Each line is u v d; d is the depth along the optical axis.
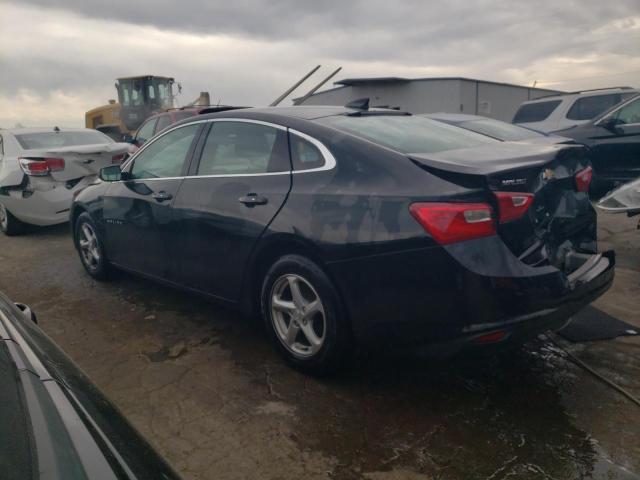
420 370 3.19
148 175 4.21
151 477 1.20
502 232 2.53
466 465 2.36
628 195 4.75
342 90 21.39
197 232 3.61
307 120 3.26
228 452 2.50
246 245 3.27
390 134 3.17
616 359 3.28
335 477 2.31
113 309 4.38
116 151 7.34
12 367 1.41
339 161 2.94
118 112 19.72
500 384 3.04
